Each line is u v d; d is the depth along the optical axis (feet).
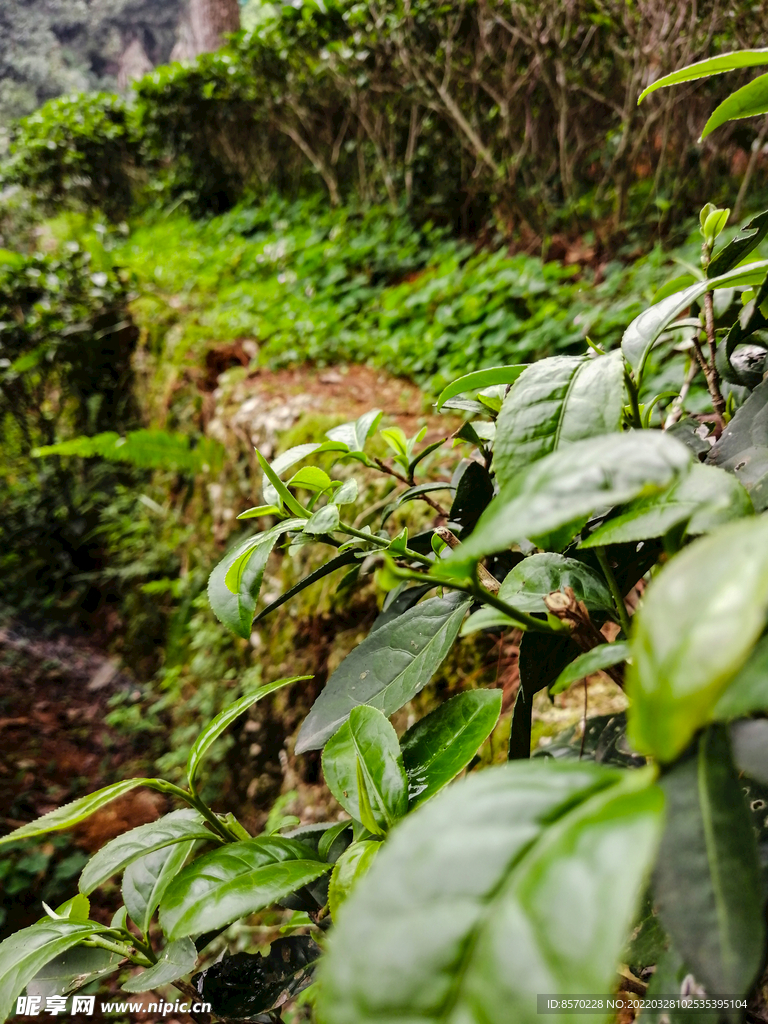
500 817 1.05
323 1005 0.92
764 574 0.94
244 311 18.57
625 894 0.86
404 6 15.49
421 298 15.02
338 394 13.42
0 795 12.96
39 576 21.01
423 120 17.80
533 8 13.96
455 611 2.38
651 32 12.97
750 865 1.09
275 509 2.50
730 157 14.32
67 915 2.60
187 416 17.25
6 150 39.93
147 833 2.36
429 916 0.96
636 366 2.08
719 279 2.02
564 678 1.52
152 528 18.58
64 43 60.18
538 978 0.84
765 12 11.94
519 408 1.76
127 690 16.49
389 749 2.08
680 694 0.93
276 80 20.80
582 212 15.75
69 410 23.39
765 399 2.06
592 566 2.11
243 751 11.66
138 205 32.37
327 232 21.12
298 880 1.98
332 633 9.53
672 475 1.19
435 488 2.84
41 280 21.95
